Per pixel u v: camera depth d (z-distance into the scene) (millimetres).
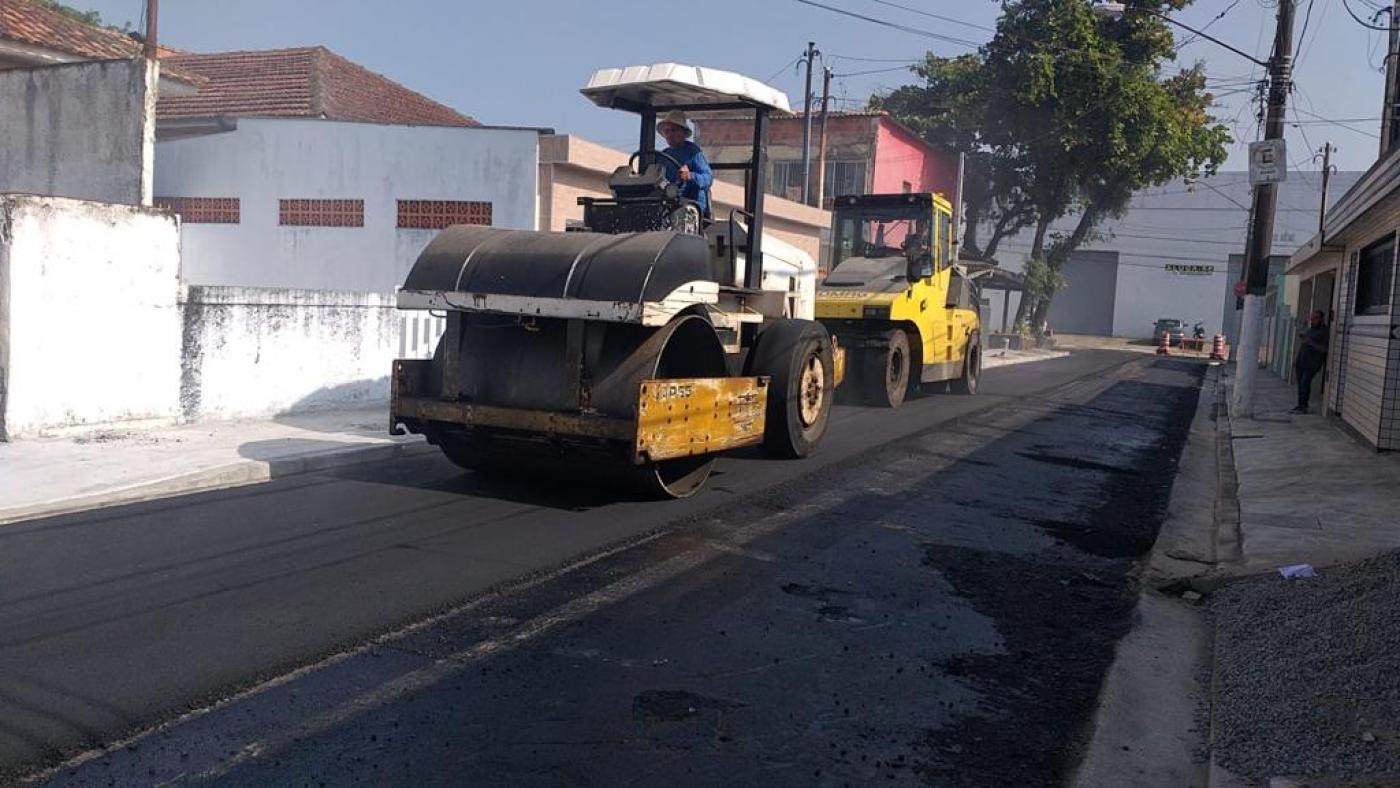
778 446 10750
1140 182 40562
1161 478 11648
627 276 7898
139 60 12602
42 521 7586
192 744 4234
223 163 18359
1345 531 8531
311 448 10250
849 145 38688
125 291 10680
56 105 13195
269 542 7195
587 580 6574
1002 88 38000
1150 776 4375
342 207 18125
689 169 9539
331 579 6410
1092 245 64125
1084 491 10477
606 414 8164
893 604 6398
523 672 5086
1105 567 7594
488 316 8711
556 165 18156
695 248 8375
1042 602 6648
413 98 25000
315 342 12891
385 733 4387
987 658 5605
